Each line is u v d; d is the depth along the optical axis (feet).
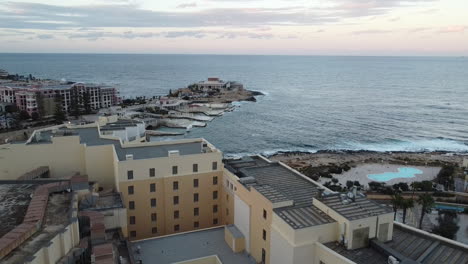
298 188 189.26
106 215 173.88
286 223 139.95
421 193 346.33
